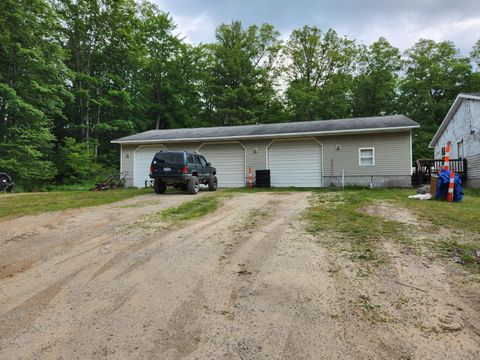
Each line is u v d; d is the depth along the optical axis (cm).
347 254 373
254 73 3045
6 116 1686
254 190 1258
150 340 208
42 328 226
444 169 820
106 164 2400
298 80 3278
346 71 3189
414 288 280
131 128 2391
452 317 230
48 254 404
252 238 459
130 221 599
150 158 1605
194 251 402
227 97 2898
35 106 1752
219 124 3048
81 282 312
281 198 918
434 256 360
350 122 1496
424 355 186
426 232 462
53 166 1916
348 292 274
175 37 2850
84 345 203
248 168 1495
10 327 228
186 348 198
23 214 675
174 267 347
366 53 3119
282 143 1457
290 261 355
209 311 247
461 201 771
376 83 2917
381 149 1318
